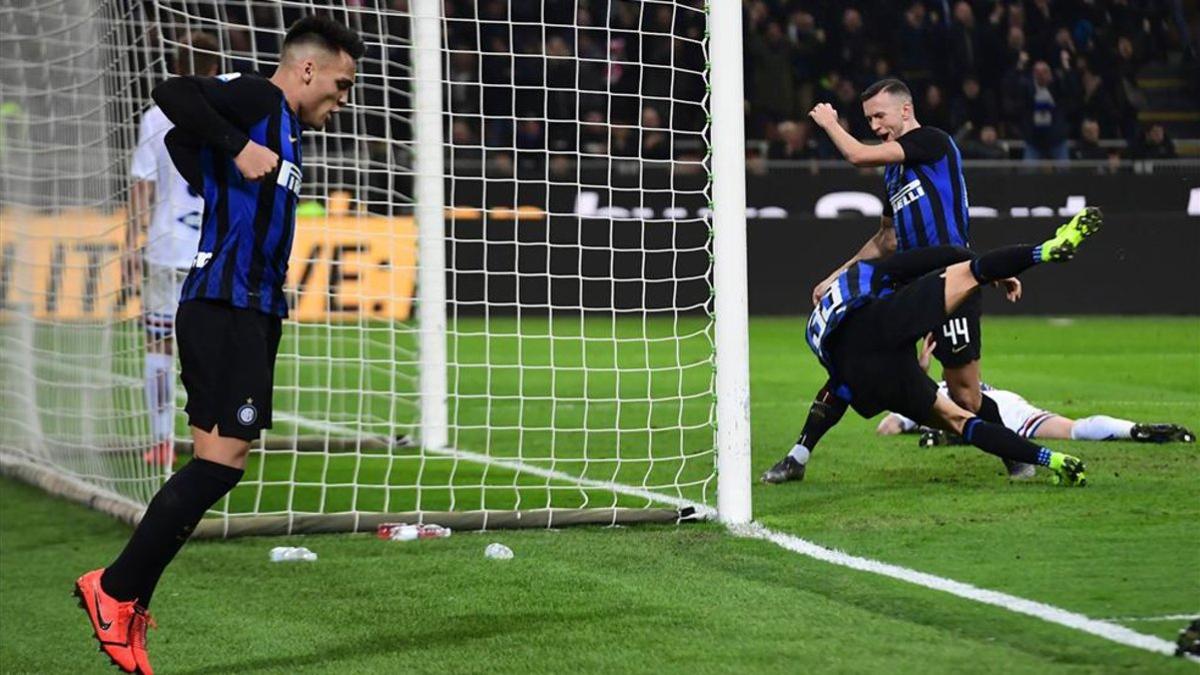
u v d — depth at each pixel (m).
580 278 20.14
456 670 12.17
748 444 17.95
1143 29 59.84
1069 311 50.84
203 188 12.46
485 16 54.50
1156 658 11.55
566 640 12.96
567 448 25.25
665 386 34.19
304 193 42.91
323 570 16.12
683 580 15.09
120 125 21.11
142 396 23.84
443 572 15.86
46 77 23.42
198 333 12.27
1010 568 14.94
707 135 18.72
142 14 20.83
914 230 19.92
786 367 37.00
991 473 20.83
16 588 16.06
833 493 19.69
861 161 19.64
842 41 57.38
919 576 14.73
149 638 13.62
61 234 23.69
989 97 56.88
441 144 24.95
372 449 25.45
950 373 19.67
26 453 24.53
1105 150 56.12
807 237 51.22
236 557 16.89
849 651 12.22
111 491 21.20
